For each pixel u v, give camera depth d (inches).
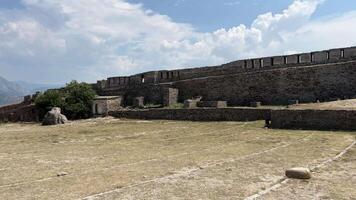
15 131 1262.3
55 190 434.0
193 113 1366.9
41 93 1924.2
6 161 650.2
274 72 1521.9
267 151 657.0
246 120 1224.2
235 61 1674.5
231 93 1624.0
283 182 446.3
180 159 609.0
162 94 1796.3
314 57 1482.5
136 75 1955.0
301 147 682.8
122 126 1274.6
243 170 512.4
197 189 424.2
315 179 458.6
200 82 1706.4
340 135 814.5
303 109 979.9
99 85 2059.5
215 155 637.3
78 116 1708.9
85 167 569.0
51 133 1139.3
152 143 842.8
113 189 431.2
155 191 418.9
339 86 1379.2
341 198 385.7
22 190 439.2
